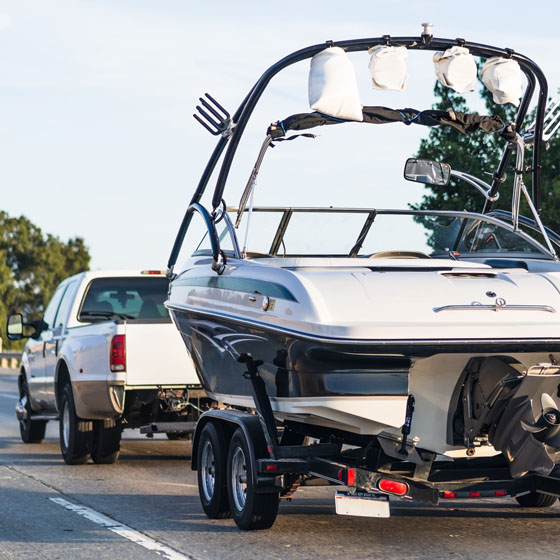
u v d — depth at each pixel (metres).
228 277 11.82
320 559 9.89
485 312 10.17
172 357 16.73
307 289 10.26
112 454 17.20
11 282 128.62
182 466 17.27
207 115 11.97
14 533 11.34
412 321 10.00
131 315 18.70
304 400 10.40
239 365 11.66
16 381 44.50
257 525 11.24
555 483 10.68
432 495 10.34
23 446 20.25
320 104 11.03
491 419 10.49
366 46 11.33
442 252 14.42
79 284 18.58
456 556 10.02
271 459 10.90
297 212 13.88
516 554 10.12
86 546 10.64
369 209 14.02
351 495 10.30
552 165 28.23
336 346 9.83
